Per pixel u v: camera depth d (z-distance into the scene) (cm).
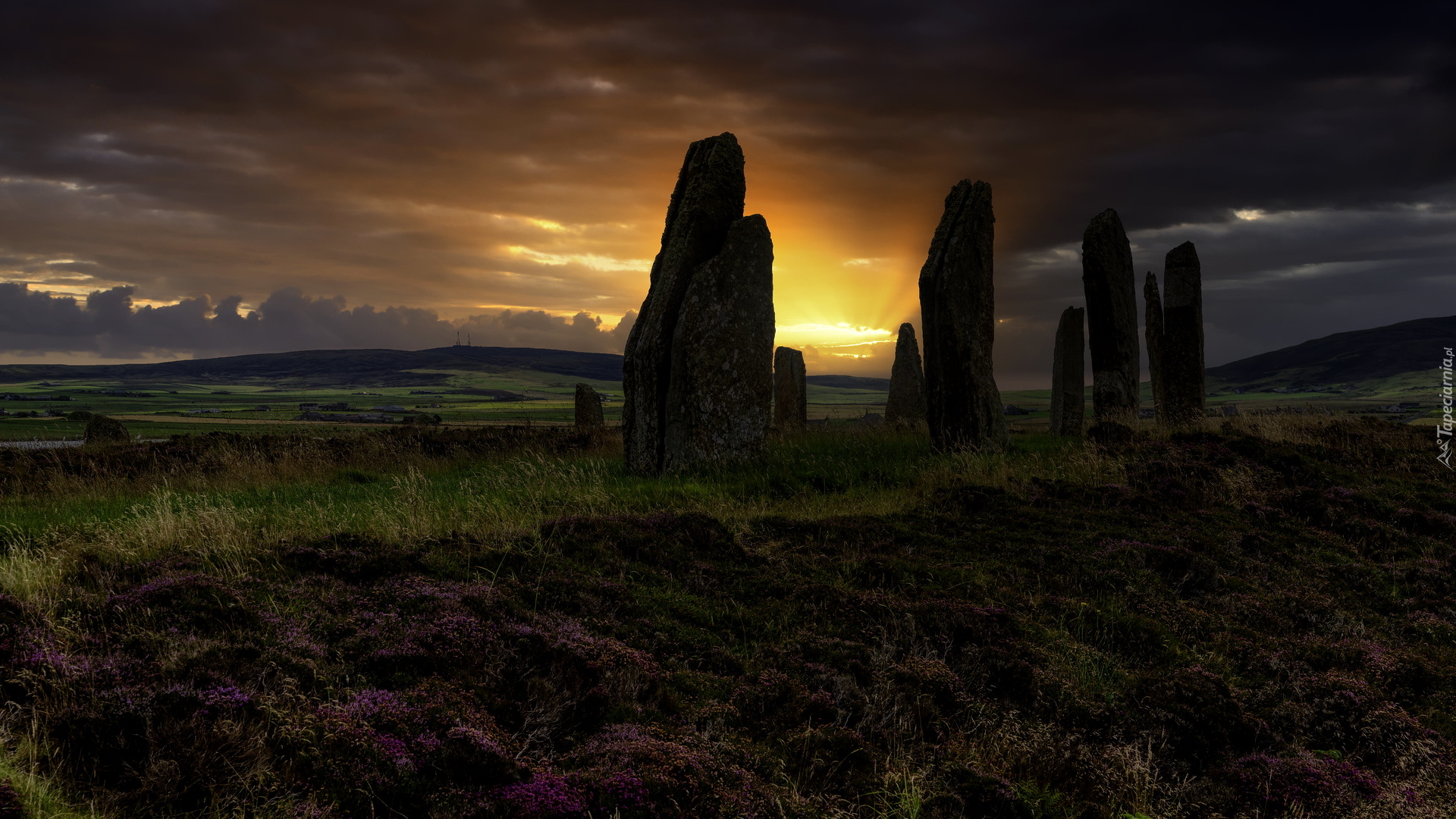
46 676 481
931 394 1625
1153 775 598
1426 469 1564
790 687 631
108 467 1616
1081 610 844
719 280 1425
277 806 418
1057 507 1208
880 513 1135
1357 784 606
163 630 567
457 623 625
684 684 618
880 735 597
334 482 1527
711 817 464
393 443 1991
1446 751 667
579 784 462
